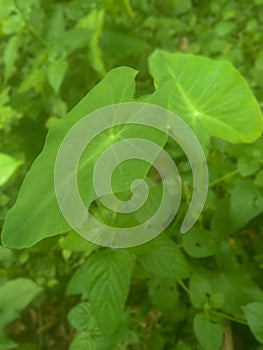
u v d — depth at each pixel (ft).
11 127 3.15
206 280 2.32
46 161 1.86
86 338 2.26
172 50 3.70
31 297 2.38
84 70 3.50
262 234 2.72
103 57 3.62
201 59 2.37
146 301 2.71
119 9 3.59
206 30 3.64
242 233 2.74
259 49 3.59
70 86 3.48
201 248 2.40
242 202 2.46
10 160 1.86
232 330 2.52
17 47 3.42
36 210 1.79
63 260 2.89
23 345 3.00
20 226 1.77
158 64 2.42
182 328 2.60
